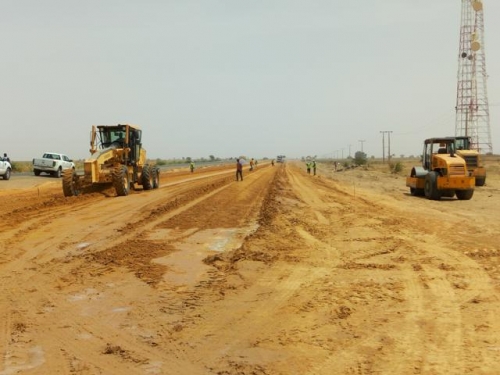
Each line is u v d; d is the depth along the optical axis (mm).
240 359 5418
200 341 5980
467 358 5371
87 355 5574
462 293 8047
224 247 11984
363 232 14273
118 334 6238
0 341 6012
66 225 15250
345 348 5707
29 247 11867
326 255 11102
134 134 27750
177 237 13320
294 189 32562
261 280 8914
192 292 8148
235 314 7000
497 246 12141
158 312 7117
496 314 6953
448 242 12750
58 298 7832
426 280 8883
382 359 5371
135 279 9000
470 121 63750
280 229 14625
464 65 64062
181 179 45062
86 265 10039
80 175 25453
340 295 7914
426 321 6652
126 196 25031
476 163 34188
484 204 23625
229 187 33031
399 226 15492
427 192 26562
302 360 5363
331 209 20594
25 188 33219
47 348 5789
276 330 6340
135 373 5098
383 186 39938
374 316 6875
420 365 5195
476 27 63562
